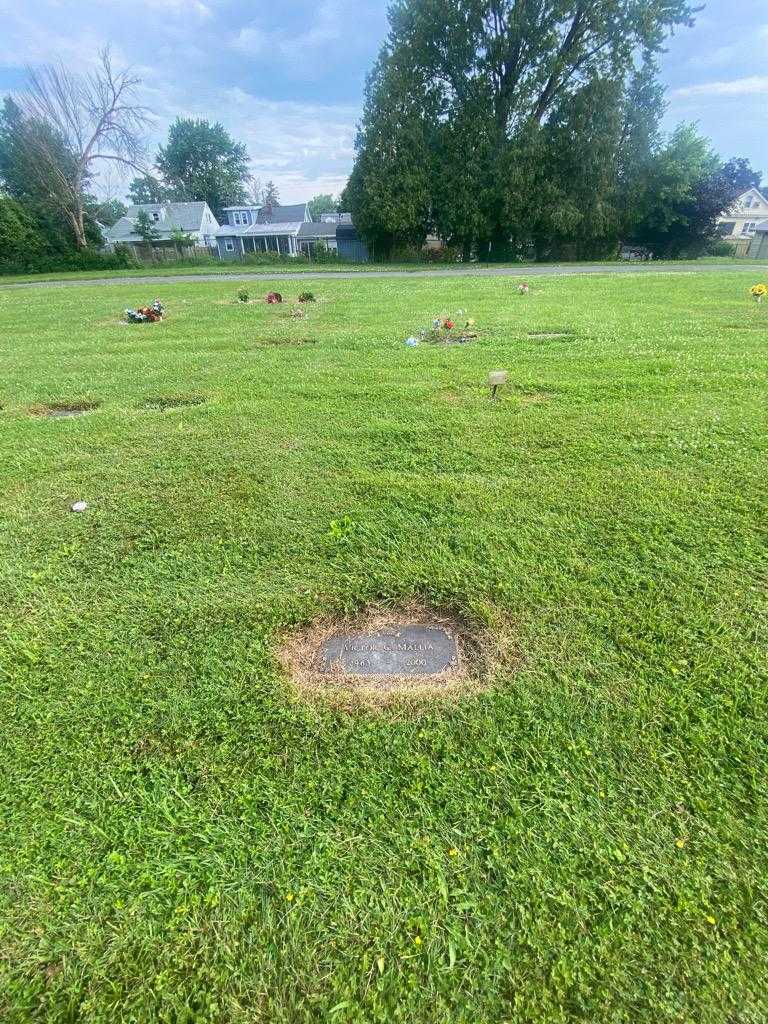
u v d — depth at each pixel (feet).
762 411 13.25
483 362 18.72
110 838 4.26
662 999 3.32
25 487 10.27
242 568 7.58
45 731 5.15
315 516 8.94
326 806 4.44
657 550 7.71
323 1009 3.33
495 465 10.69
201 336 25.81
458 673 5.71
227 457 11.43
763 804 4.38
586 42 79.61
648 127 83.66
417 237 93.81
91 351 23.08
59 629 6.48
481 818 4.33
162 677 5.72
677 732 4.98
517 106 83.05
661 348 20.38
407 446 11.74
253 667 5.82
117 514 9.16
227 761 4.83
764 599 6.68
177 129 178.60
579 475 10.15
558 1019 3.25
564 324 26.37
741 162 133.69
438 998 3.35
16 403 15.79
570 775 4.63
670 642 6.01
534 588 6.92
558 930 3.65
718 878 3.91
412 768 4.72
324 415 13.84
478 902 3.81
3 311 39.34
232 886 3.93
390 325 27.30
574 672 5.64
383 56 83.76
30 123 91.71
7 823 4.38
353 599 6.87
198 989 3.44
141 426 13.47
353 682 5.62
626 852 4.08
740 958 3.48
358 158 90.22
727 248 102.94
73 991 3.45
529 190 83.30
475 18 78.84
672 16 76.74
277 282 58.39
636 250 100.42
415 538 8.16
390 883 3.93
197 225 139.13
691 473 10.12
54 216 97.04
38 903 3.87
